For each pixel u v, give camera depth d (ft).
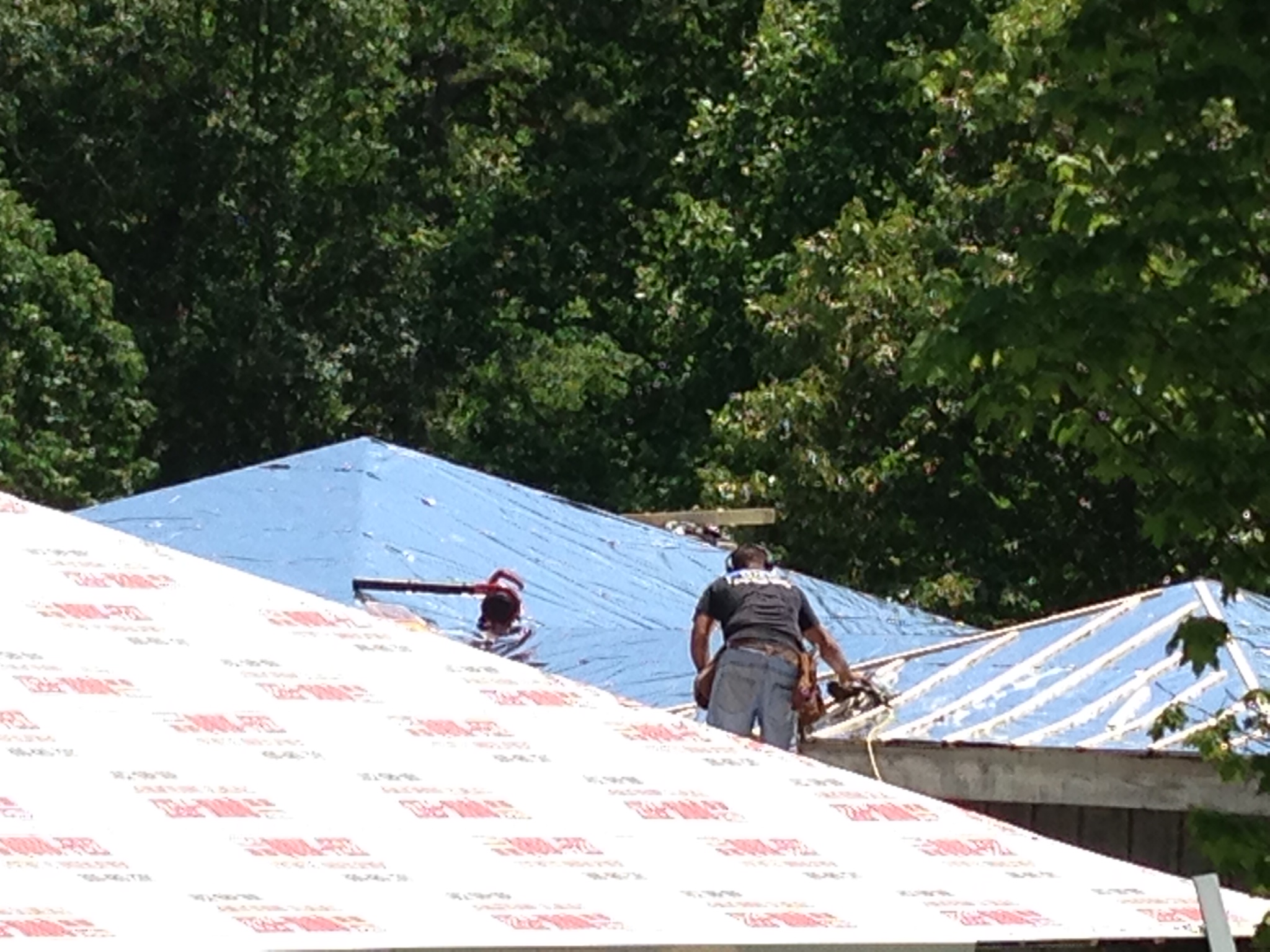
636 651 40.24
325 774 18.06
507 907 16.57
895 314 68.13
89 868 16.11
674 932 16.52
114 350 88.48
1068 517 70.85
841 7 80.53
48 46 96.58
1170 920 18.21
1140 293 26.16
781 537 71.15
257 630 20.36
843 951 17.75
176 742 18.06
